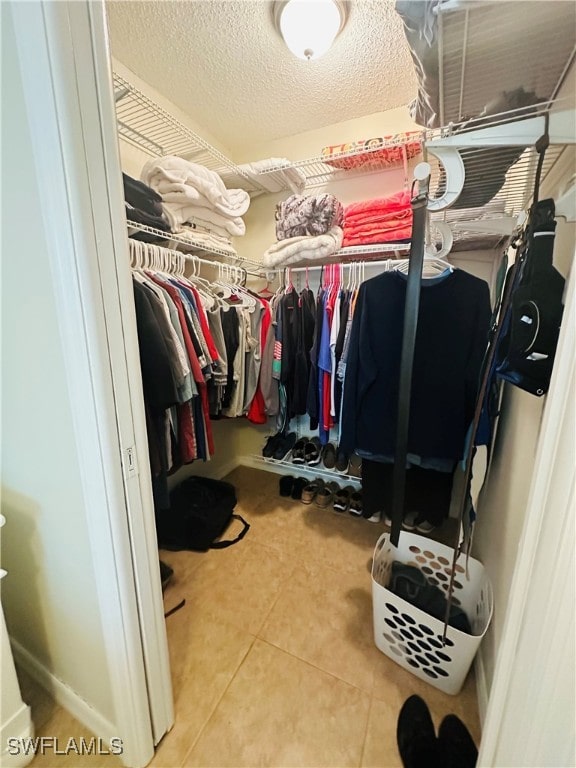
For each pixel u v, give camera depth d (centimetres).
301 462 232
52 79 52
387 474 167
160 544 174
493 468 125
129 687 83
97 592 80
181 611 136
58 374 69
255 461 270
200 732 96
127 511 74
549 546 52
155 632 86
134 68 154
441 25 62
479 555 136
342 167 195
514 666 61
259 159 224
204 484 216
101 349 64
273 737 95
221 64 153
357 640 124
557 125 60
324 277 197
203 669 113
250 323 188
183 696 105
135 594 79
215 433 247
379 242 174
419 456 134
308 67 155
